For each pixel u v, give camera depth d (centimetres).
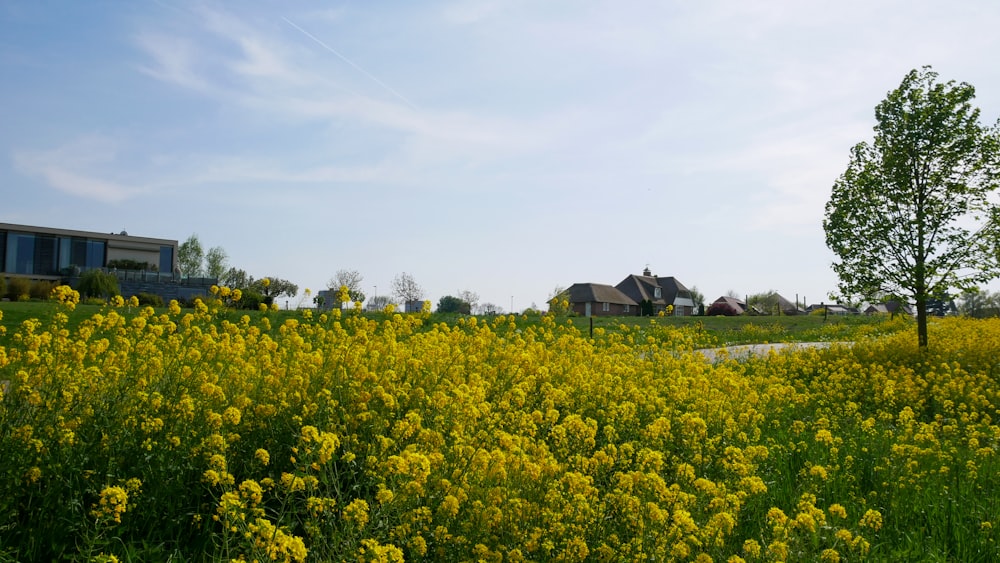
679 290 9431
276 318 1445
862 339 2458
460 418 670
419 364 841
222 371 828
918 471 770
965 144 1839
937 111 1873
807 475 725
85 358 794
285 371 789
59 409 593
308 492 516
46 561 481
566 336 1312
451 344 1116
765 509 661
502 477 555
